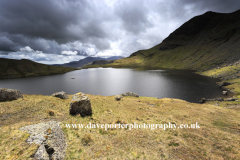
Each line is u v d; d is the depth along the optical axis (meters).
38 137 10.78
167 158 12.21
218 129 20.61
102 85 106.88
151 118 25.12
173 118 25.70
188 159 12.17
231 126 22.36
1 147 9.27
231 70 124.69
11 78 173.38
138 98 54.81
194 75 153.50
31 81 137.62
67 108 26.62
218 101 58.62
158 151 13.31
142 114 28.27
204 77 134.50
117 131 17.59
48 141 10.77
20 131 11.71
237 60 156.12
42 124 13.75
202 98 63.62
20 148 9.30
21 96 29.05
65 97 37.78
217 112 32.78
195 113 30.41
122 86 101.31
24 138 10.54
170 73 182.25
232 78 102.25
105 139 15.05
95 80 134.50
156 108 35.59
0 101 24.41
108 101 40.03
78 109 23.47
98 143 13.94
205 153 13.15
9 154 8.63
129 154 12.33
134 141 15.09
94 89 94.06
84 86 104.19
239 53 181.00
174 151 13.43
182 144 14.81
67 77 168.25
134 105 37.88
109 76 167.00
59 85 110.00
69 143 13.02
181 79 125.12
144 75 166.62
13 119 17.66
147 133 17.42
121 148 13.41
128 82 117.62
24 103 24.55
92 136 15.23
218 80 112.62
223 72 131.00
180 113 29.89
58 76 183.00
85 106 24.16
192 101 63.34
